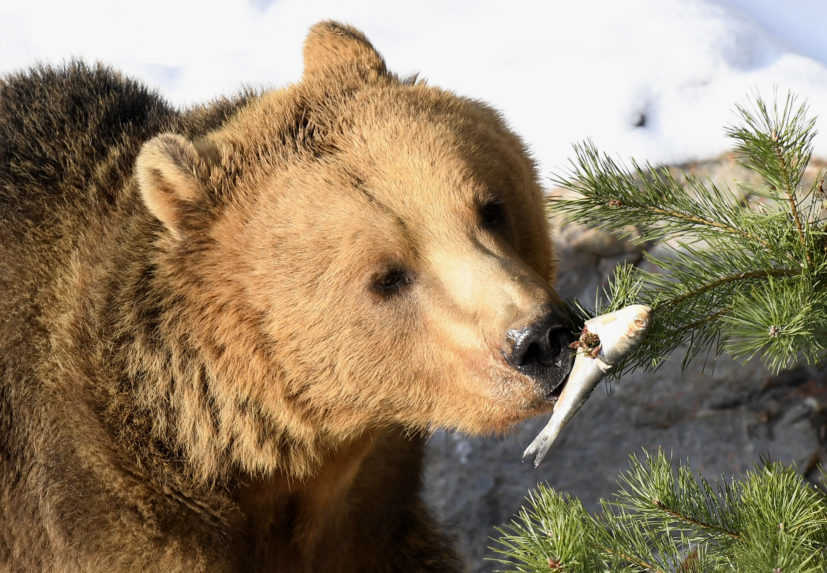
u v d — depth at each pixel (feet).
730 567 21.93
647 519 23.82
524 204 25.25
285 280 23.02
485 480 38.75
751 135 21.80
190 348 23.70
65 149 26.37
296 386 23.80
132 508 23.59
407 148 23.26
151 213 24.20
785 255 21.98
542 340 20.74
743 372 36.68
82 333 23.93
